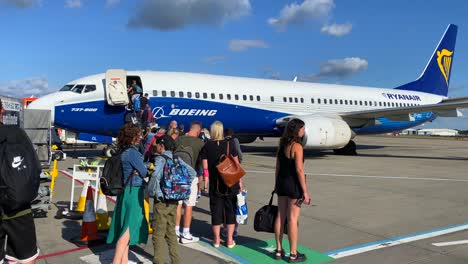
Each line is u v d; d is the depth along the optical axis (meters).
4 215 3.38
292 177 4.82
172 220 4.55
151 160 6.29
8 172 3.15
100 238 5.45
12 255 3.53
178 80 16.47
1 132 3.33
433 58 26.33
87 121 14.88
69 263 4.68
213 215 5.36
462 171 14.13
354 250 5.29
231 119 17.50
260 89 18.39
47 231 5.97
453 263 4.77
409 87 25.58
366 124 20.05
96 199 6.70
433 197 9.05
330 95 20.59
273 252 5.24
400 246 5.45
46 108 14.24
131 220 4.34
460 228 6.40
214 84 17.25
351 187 10.30
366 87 23.08
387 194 9.37
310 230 6.25
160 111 15.70
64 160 15.84
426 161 17.94
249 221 6.85
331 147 16.89
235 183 5.16
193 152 6.21
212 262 4.84
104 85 15.19
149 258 4.96
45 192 7.01
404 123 24.02
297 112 19.30
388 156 20.66
